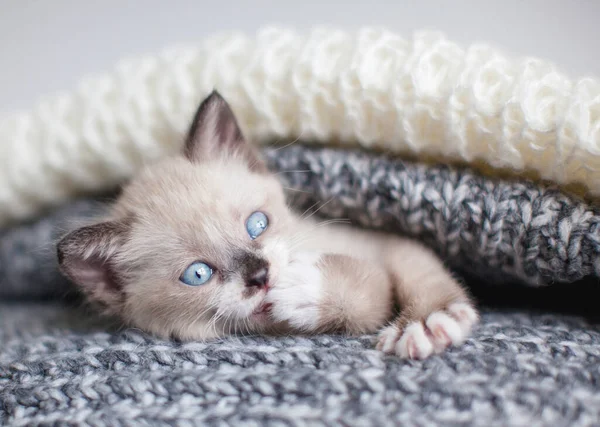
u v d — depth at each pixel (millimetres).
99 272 299
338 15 380
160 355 258
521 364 237
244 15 388
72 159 333
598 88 269
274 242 295
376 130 297
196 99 321
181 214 293
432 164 290
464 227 276
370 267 285
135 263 295
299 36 321
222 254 287
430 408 224
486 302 304
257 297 283
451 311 267
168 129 325
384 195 292
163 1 390
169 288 288
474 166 284
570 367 236
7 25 395
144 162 331
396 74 288
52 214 345
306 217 313
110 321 310
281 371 241
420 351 247
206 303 285
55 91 401
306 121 307
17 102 403
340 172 300
